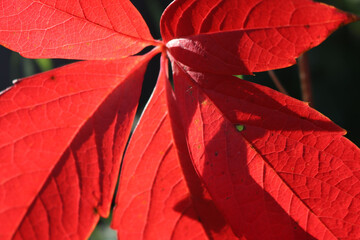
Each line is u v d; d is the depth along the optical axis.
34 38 0.19
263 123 0.19
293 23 0.18
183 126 0.20
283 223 0.20
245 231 0.20
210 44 0.19
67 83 0.19
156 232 0.20
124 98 0.20
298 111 0.19
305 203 0.19
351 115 0.73
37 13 0.19
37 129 0.19
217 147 0.20
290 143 0.19
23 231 0.18
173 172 0.20
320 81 0.76
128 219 0.20
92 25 0.19
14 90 0.19
